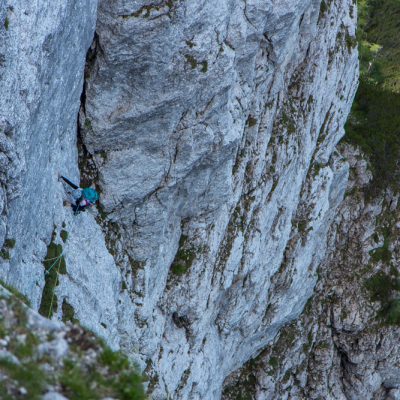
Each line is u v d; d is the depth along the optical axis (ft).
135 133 90.07
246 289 131.75
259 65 107.65
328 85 138.82
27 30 62.13
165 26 81.66
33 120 66.18
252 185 120.06
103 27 81.00
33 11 62.59
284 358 163.32
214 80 90.07
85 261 84.53
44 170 73.31
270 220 129.49
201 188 103.55
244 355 151.53
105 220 95.20
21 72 62.23
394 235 181.06
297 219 147.43
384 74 239.09
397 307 173.06
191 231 110.83
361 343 172.45
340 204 176.24
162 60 83.97
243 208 120.67
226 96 93.04
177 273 111.96
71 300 79.41
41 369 40.70
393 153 183.21
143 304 102.22
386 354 173.78
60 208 79.82
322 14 130.11
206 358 125.59
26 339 42.24
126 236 99.50
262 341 153.07
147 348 105.29
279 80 116.88
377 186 178.29
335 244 177.17
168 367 113.19
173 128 91.50
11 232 65.82
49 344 42.93
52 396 39.09
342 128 155.84
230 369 148.36
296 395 170.50
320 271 173.99
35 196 71.00
